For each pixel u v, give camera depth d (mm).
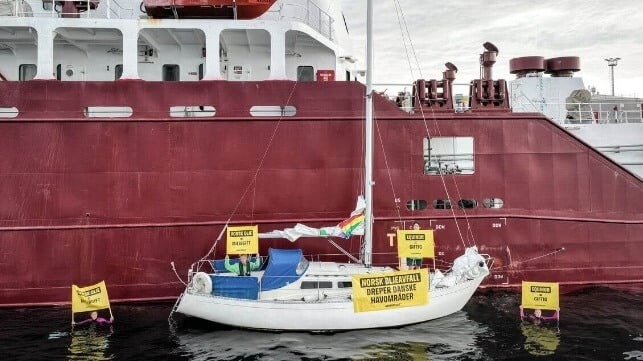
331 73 17688
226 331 13398
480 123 16625
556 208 16875
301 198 16031
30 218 15227
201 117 15656
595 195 17031
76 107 15391
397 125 16344
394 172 16359
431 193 16469
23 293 15125
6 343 12633
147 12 16766
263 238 15836
